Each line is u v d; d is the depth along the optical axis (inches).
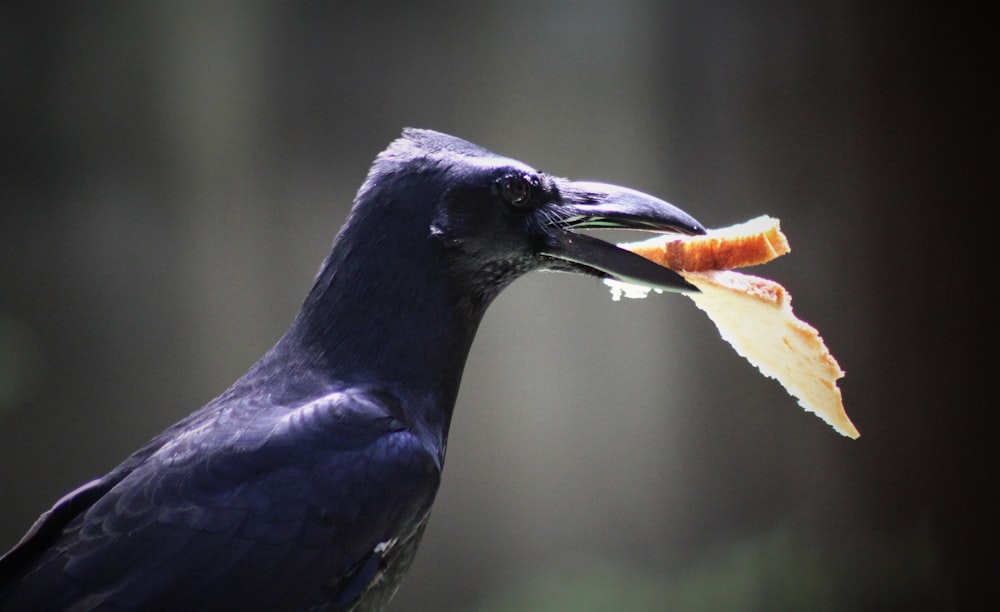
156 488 138.1
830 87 202.2
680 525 206.5
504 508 210.7
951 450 189.5
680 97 208.5
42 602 137.5
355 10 209.8
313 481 138.4
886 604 187.5
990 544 186.5
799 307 198.8
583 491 210.5
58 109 210.1
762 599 196.1
